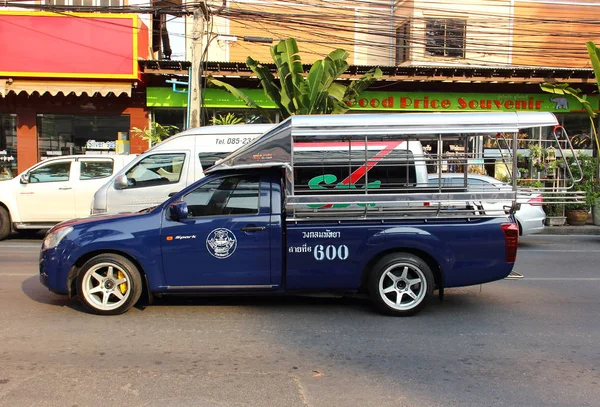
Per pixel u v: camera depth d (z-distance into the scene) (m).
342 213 5.59
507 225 5.61
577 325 5.50
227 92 15.77
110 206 8.74
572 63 18.58
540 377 4.12
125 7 13.17
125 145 16.16
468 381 4.03
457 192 6.06
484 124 5.51
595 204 14.70
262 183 5.68
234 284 5.59
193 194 5.65
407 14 17.98
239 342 4.86
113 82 15.00
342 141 6.60
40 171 11.24
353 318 5.67
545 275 8.14
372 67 15.30
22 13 14.64
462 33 18.00
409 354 4.61
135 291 5.57
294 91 13.66
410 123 5.53
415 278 5.67
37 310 5.80
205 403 3.60
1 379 3.95
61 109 15.84
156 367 4.23
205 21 15.04
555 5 18.28
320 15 16.81
